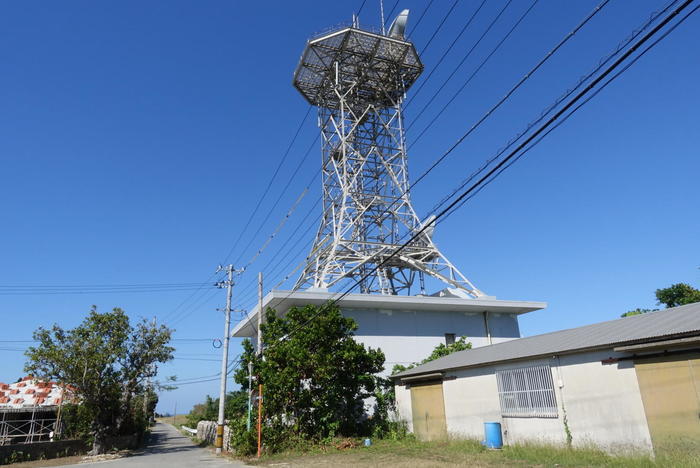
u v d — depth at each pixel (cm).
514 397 1727
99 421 3019
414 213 3466
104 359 2995
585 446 1424
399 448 1972
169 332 3403
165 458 2541
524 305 3192
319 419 2294
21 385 3759
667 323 1352
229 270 3406
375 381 2619
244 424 2397
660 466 1148
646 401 1280
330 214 3641
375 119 3672
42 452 2797
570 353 1500
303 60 3519
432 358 2822
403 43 3459
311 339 2323
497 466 1357
